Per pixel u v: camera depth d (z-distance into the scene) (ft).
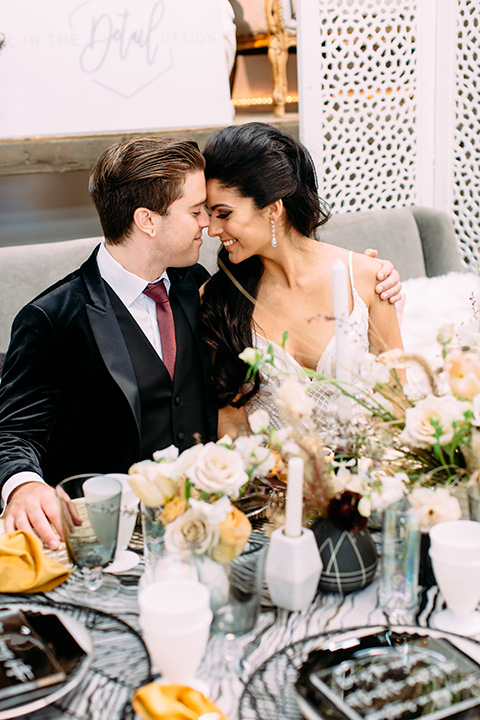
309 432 3.70
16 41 9.16
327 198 10.84
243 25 12.84
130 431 5.84
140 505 4.20
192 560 3.27
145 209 5.49
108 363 5.67
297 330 6.37
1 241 11.12
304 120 10.28
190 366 6.02
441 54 10.88
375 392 4.00
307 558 3.52
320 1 9.93
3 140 9.40
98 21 9.48
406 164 11.28
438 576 3.43
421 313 9.25
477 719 2.85
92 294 5.76
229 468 3.37
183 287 6.18
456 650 3.21
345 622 3.53
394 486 3.46
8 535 4.11
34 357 5.76
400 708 2.89
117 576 3.97
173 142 5.51
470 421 3.52
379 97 10.73
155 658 3.00
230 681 3.15
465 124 11.07
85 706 3.00
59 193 11.35
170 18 9.87
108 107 9.71
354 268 6.51
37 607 3.59
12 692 2.99
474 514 3.75
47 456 5.98
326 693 2.96
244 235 5.80
